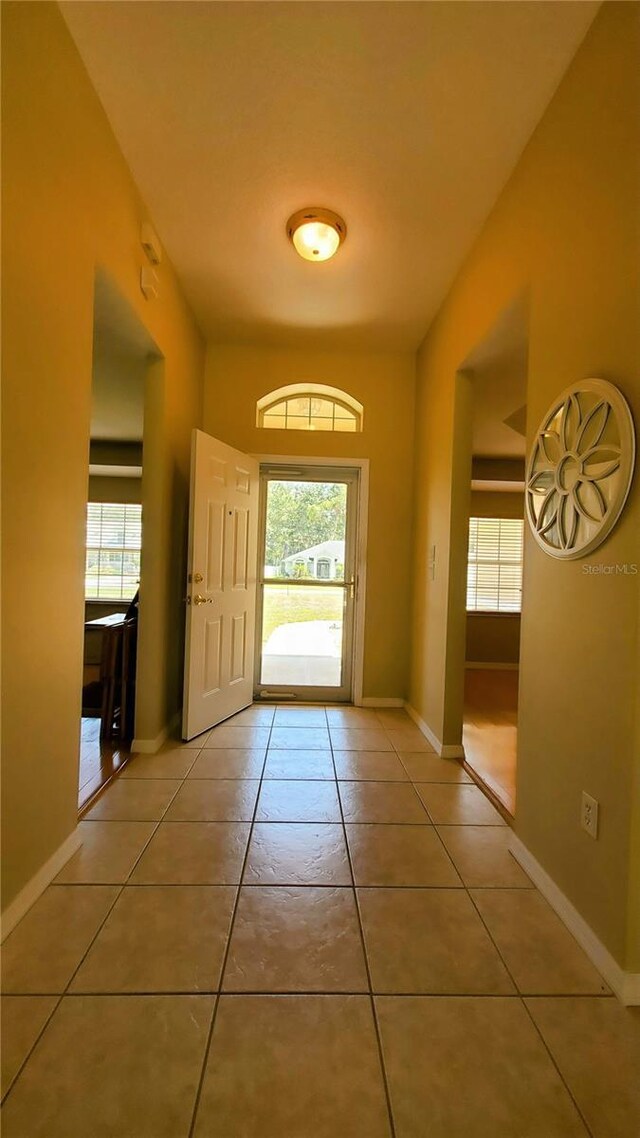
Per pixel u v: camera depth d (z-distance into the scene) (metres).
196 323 3.24
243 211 2.24
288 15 1.45
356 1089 0.97
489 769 2.56
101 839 1.80
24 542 1.38
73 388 1.62
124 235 1.99
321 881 1.60
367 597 3.66
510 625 5.59
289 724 3.16
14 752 1.36
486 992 1.20
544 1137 0.90
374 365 3.66
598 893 1.30
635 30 1.24
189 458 3.12
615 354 1.30
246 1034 1.07
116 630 2.84
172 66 1.61
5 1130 0.88
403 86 1.65
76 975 1.20
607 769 1.29
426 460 3.28
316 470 3.76
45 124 1.40
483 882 1.63
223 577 3.12
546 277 1.68
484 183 2.03
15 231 1.28
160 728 2.74
